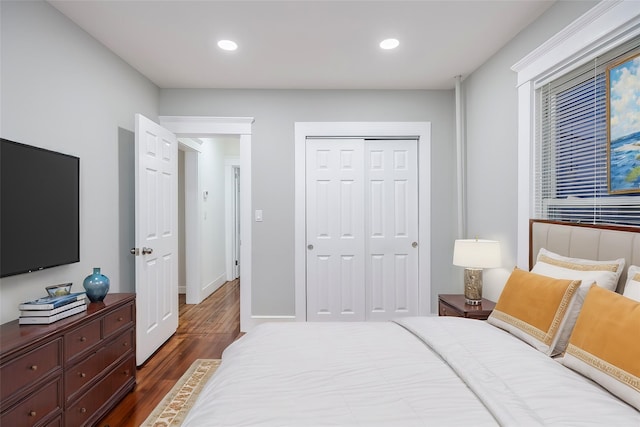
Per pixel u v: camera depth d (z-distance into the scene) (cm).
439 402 111
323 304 371
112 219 269
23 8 187
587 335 130
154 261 296
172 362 282
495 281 278
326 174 369
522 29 243
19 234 178
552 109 218
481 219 304
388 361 143
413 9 217
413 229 375
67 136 221
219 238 590
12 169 174
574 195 201
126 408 214
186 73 317
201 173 493
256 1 208
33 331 161
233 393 118
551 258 193
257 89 359
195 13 220
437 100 364
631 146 160
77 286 229
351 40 257
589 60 184
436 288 369
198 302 476
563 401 108
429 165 365
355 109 362
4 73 176
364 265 370
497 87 276
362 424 99
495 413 101
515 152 252
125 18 224
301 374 131
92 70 247
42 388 156
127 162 292
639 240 147
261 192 361
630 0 156
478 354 142
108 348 208
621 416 101
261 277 362
